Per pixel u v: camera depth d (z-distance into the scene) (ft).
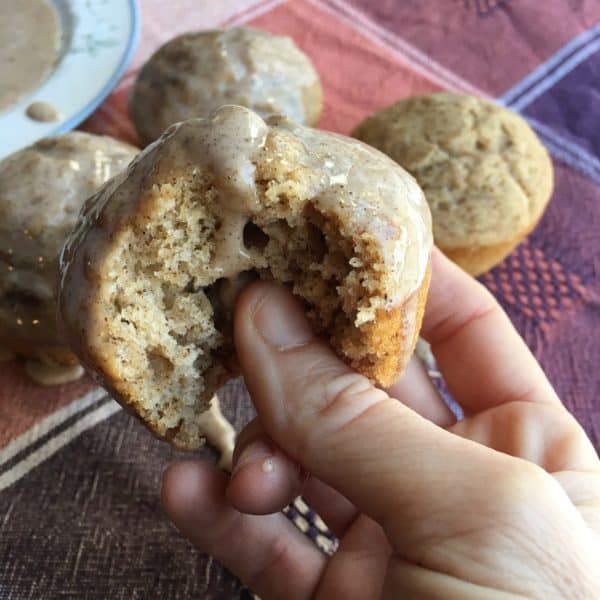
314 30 0.91
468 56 0.91
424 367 0.60
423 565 0.34
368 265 0.38
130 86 0.81
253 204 0.38
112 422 0.59
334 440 0.38
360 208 0.38
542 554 0.32
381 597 0.37
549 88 0.90
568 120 0.87
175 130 0.39
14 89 0.76
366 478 0.36
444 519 0.34
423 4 0.97
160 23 0.88
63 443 0.58
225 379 0.46
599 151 0.84
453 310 0.56
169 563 0.53
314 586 0.50
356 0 0.96
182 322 0.42
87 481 0.56
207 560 0.53
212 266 0.40
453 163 0.67
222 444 0.58
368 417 0.38
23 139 0.67
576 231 0.77
